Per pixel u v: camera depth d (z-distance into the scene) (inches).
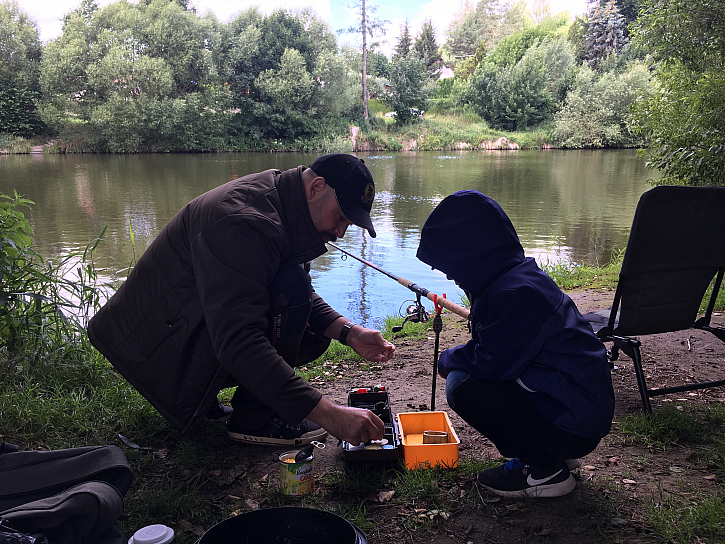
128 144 1253.7
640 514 77.9
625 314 103.7
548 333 74.5
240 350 79.4
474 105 1736.0
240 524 67.3
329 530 67.2
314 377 135.4
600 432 75.5
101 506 65.5
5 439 101.6
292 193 89.4
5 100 1278.3
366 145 1448.1
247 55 1432.1
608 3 2342.5
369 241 363.9
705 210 98.3
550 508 80.0
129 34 1326.3
